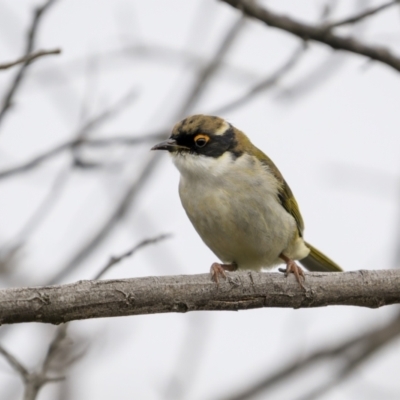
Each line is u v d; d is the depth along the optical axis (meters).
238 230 11.88
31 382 9.12
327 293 9.53
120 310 8.67
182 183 12.15
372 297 9.63
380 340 14.89
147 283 8.79
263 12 10.98
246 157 12.08
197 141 11.98
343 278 9.59
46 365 9.28
